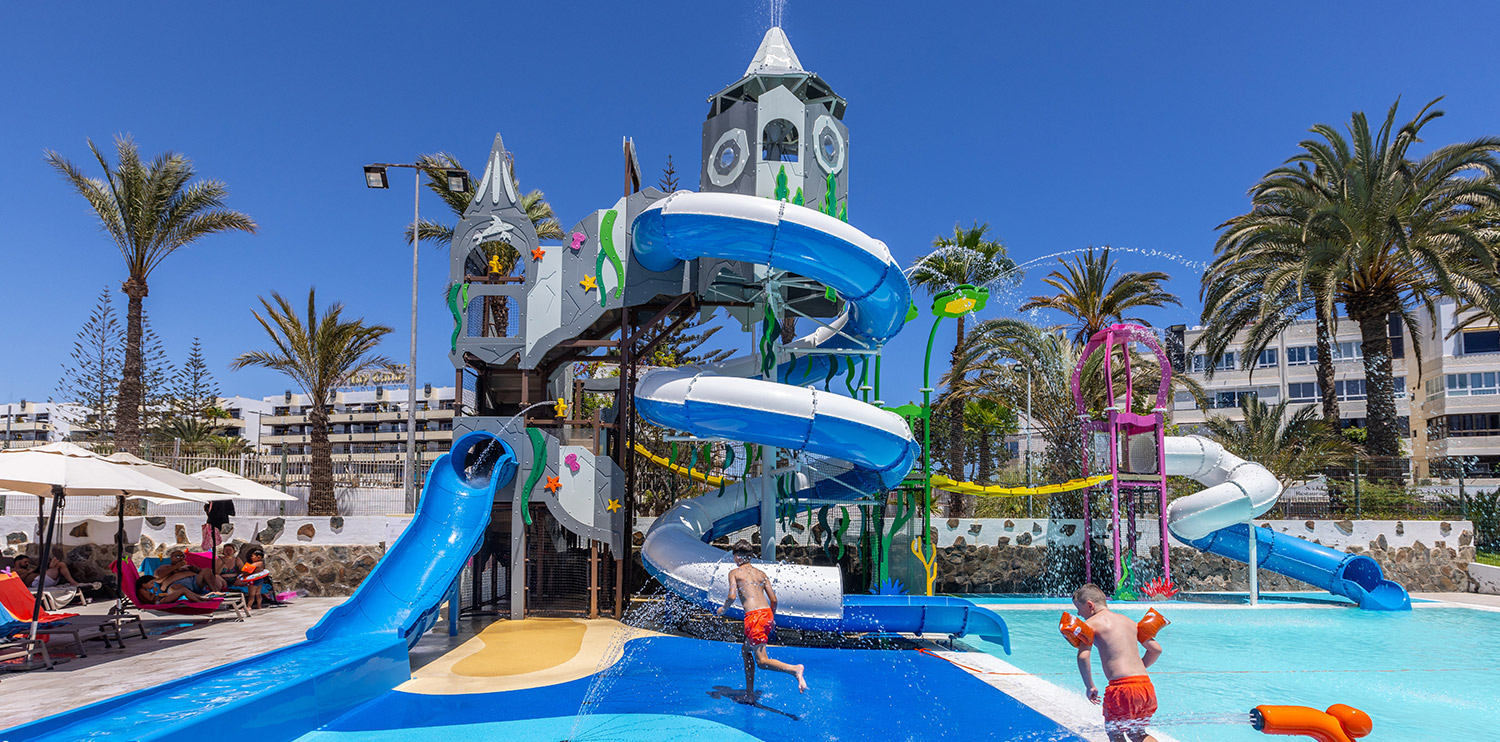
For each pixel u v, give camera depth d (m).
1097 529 16.80
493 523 12.38
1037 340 25.34
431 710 7.06
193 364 33.00
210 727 5.47
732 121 12.37
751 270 12.36
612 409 13.69
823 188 12.27
